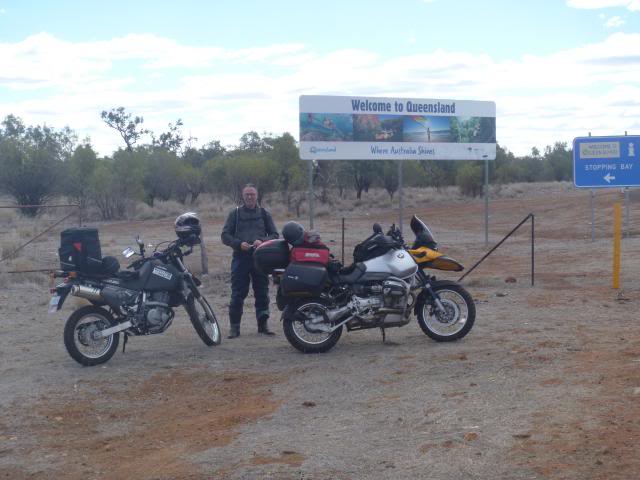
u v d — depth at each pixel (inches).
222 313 470.6
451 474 198.8
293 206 1678.2
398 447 221.8
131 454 235.6
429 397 269.1
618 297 462.0
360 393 283.0
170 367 336.2
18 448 243.9
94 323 342.0
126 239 1108.5
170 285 353.1
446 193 2005.4
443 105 747.4
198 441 242.1
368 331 395.2
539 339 350.9
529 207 1441.9
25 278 650.8
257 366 334.0
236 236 393.4
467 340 358.3
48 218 1508.4
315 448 225.8
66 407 284.4
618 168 642.2
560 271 607.8
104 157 1939.0
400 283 347.3
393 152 717.9
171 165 1962.4
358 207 1721.2
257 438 239.6
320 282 343.3
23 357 362.9
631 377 272.8
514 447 213.8
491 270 643.5
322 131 681.0
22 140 1708.9
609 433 217.3
